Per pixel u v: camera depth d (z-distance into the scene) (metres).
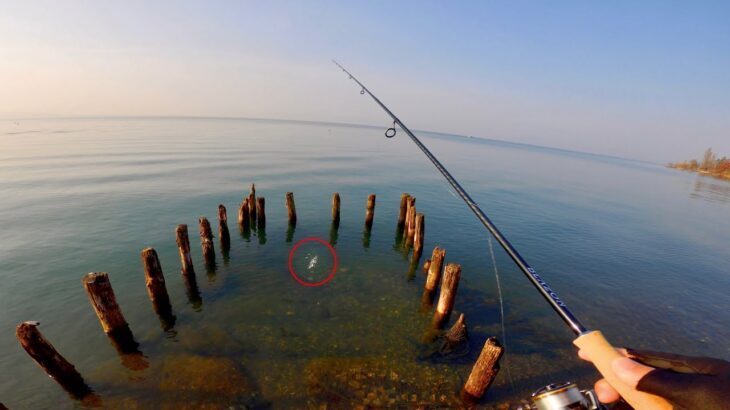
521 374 9.20
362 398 7.89
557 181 55.50
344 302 12.61
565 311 2.38
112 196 25.17
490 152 128.00
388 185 36.97
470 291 13.90
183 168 39.22
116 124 171.75
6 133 91.81
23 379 8.34
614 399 1.88
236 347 9.73
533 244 20.94
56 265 14.20
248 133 126.81
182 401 7.72
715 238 26.64
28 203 22.56
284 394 7.95
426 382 8.49
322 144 93.19
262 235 19.23
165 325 10.74
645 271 18.06
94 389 8.08
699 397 1.18
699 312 13.89
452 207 28.81
